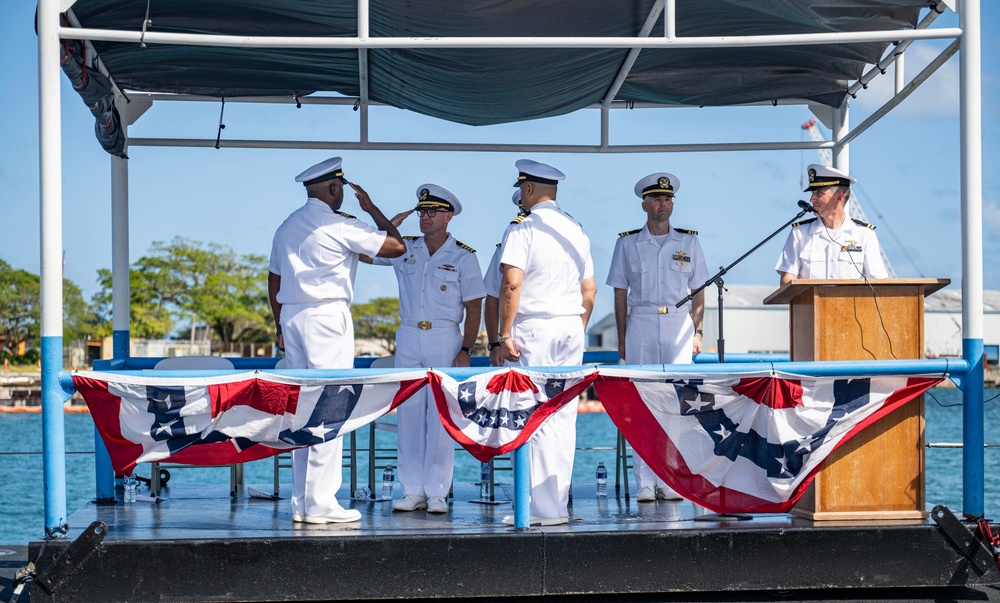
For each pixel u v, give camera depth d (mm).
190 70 6477
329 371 4910
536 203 5367
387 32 5852
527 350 5234
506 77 6508
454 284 5828
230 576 4590
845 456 5051
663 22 5773
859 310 5070
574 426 5172
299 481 5125
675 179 6281
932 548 4871
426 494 5594
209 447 4906
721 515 5227
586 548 4719
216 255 84188
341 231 5199
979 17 5070
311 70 6535
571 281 5312
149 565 4566
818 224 6047
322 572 4625
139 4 5469
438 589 4660
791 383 4984
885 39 5016
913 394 5051
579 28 5781
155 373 4867
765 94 7133
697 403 5020
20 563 5539
